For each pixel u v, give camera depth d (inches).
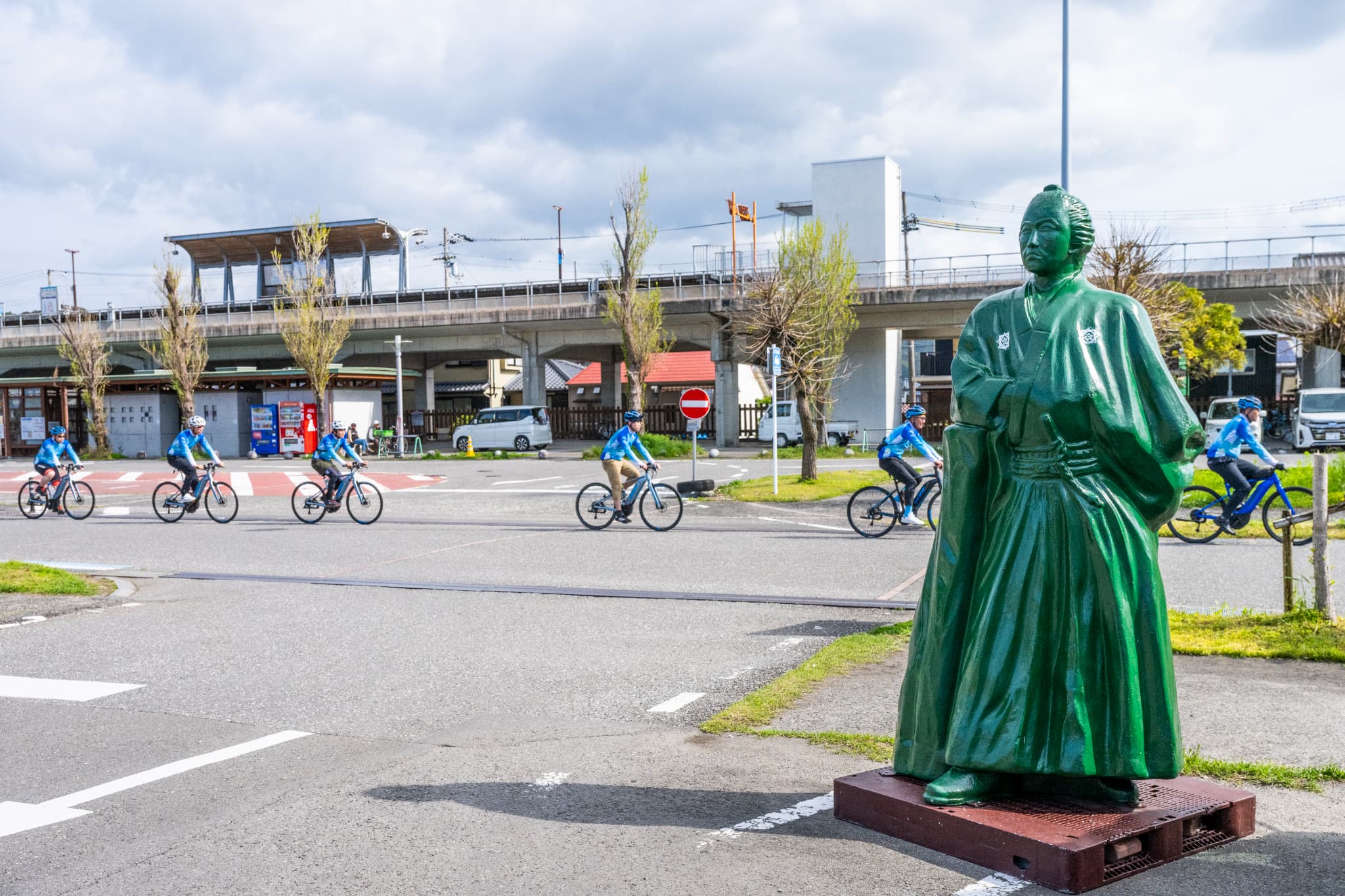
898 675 248.4
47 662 281.6
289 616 346.3
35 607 362.3
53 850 150.0
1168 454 135.5
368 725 215.6
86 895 134.4
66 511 743.1
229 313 1935.3
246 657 284.5
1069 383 135.6
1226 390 2130.9
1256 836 145.8
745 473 1008.2
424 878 137.0
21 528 661.9
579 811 161.3
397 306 1907.0
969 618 143.9
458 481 984.9
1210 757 181.3
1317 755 182.7
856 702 224.7
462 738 204.5
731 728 207.0
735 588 389.7
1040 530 137.2
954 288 1487.5
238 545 554.9
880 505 549.0
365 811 163.3
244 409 1609.3
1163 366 137.5
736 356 1660.9
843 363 1582.2
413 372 1603.1
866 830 149.6
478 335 1888.5
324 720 220.2
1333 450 1189.7
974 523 145.3
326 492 666.8
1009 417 140.3
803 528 605.3
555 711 224.7
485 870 138.9
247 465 1310.3
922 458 1078.4
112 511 775.7
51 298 2748.5
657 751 193.2
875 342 1619.1
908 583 398.3
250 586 412.2
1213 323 1403.8
